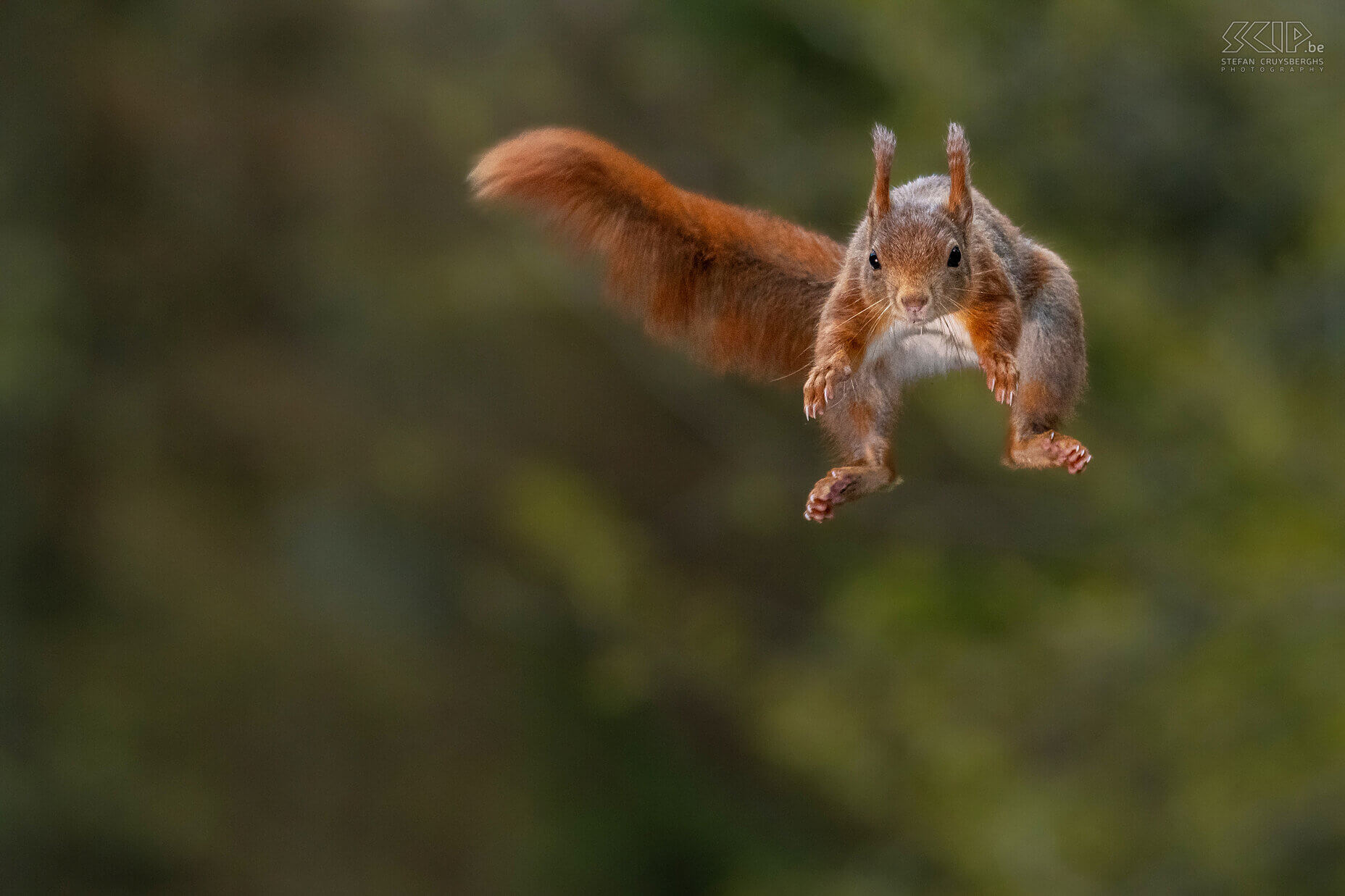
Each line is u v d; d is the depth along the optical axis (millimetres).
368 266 18484
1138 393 12781
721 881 19109
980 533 14516
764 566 17984
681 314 5648
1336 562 12727
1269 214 13750
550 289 15766
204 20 18219
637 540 16234
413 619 20016
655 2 14156
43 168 18016
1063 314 5699
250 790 19078
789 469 15641
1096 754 13375
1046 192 13102
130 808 18406
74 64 18078
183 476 19719
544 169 5406
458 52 16188
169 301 18953
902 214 5039
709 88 14680
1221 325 13422
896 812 14836
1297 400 13250
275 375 19672
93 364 18625
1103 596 13562
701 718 20453
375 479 19969
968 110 12578
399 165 18281
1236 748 12852
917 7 12570
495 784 19734
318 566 19891
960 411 12680
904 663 13797
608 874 19312
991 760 13352
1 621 18641
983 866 13602
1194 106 13469
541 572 19203
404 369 20141
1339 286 13102
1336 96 13195
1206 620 13156
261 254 18875
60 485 19016
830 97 13727
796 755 14312
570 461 19766
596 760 20016
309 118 18344
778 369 5715
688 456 19906
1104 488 13297
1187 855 12844
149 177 18469
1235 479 12945
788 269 5664
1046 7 12945
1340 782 12383
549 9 15211
